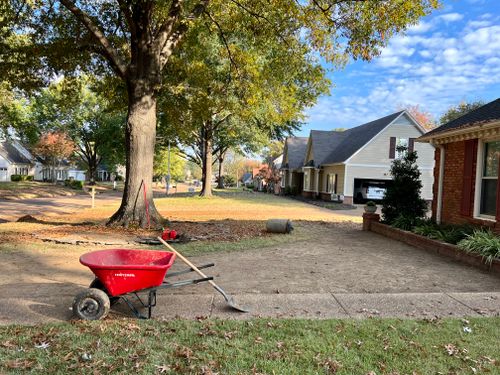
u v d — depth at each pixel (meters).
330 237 11.16
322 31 12.21
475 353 3.51
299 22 12.62
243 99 15.47
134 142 11.76
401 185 12.28
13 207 20.84
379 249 9.26
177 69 14.58
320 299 5.08
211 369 3.14
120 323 4.14
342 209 22.53
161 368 3.14
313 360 3.32
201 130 31.70
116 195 35.84
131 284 4.31
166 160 60.72
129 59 13.96
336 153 30.91
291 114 17.86
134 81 11.60
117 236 10.19
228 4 13.05
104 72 15.02
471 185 9.57
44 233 10.52
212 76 15.66
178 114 17.00
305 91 20.16
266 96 16.06
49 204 23.45
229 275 6.56
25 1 11.94
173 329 3.98
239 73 15.00
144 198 11.91
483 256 7.09
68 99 15.89
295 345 3.60
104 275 4.25
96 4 13.10
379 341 3.72
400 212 11.92
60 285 5.76
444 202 10.99
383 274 6.73
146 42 11.53
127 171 11.93
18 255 7.91
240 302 4.91
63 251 8.36
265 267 7.18
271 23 13.16
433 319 4.35
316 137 34.12
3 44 12.52
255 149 30.11
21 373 3.05
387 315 4.52
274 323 4.14
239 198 30.27
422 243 9.35
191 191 40.22
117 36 13.80
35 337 3.72
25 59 12.84
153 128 12.06
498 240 7.29
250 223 14.09
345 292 5.62
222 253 8.50
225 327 4.04
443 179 11.08
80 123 44.22
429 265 7.47
